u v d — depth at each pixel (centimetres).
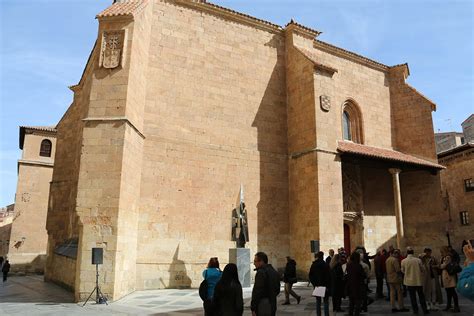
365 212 2427
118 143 1453
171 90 1898
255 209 2002
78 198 1398
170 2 1991
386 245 2458
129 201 1540
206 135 1945
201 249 1795
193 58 1994
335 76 2519
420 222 2550
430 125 2620
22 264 3428
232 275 603
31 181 3641
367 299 1198
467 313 1063
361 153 2081
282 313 1084
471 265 523
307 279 1898
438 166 2483
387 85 2830
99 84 1524
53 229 2231
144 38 1781
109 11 1627
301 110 2128
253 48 2208
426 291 1138
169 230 1738
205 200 1866
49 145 3809
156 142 1803
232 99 2070
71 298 1414
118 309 1152
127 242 1505
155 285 1650
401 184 2683
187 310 1141
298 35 2331
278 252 2014
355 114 2597
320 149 1983
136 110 1662
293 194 2094
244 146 2048
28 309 1152
